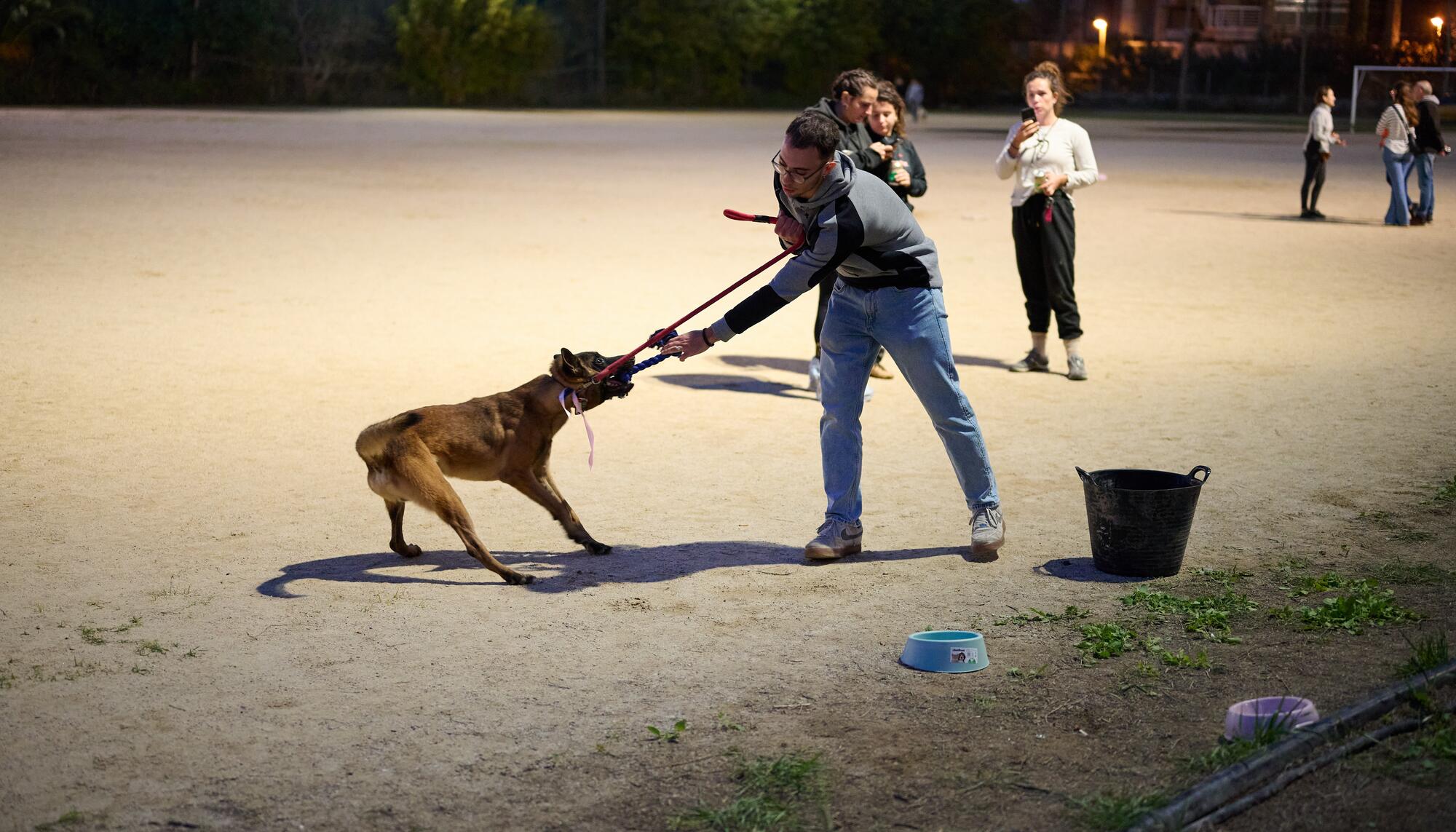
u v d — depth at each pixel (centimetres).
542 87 6425
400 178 2477
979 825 318
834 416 527
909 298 508
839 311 524
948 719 381
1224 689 397
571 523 529
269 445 702
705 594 491
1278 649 428
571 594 491
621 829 320
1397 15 6781
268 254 1473
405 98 6119
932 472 667
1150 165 3062
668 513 596
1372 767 336
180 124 4103
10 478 636
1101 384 884
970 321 1135
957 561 529
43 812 328
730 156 3194
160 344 975
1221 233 1781
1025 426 764
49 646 434
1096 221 1914
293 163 2748
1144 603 475
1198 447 709
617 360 513
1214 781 322
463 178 2491
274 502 605
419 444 495
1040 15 7525
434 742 368
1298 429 746
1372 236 1753
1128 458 689
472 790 341
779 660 427
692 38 6738
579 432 751
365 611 471
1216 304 1219
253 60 5703
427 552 541
